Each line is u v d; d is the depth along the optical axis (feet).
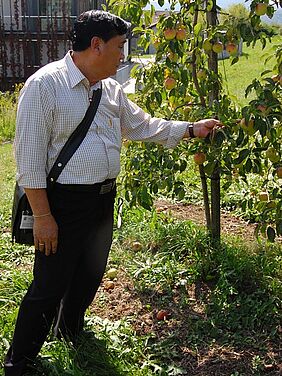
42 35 49.88
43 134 9.05
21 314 10.19
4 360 10.73
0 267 15.53
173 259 15.07
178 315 12.98
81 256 10.76
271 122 10.37
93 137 9.39
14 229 9.95
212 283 14.11
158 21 12.77
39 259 9.84
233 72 61.11
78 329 11.71
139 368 11.05
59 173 9.32
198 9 12.61
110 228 10.62
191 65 13.14
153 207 18.24
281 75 10.96
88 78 9.29
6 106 37.60
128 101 10.63
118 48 9.25
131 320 12.84
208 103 13.39
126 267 15.07
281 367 11.14
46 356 10.96
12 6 50.03
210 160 12.31
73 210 9.59
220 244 14.87
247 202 14.70
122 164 18.34
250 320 12.51
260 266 14.29
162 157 12.67
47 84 8.95
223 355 11.57
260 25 11.88
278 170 11.28
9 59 50.70
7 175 25.44
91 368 10.87
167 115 13.32
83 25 9.07
